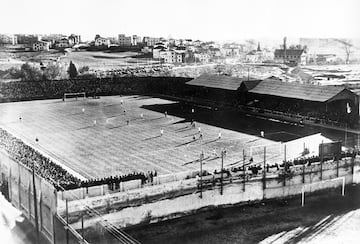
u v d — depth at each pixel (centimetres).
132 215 4406
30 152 5856
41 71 11631
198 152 6184
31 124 8175
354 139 6681
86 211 4216
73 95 11719
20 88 11156
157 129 7738
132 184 4438
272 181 5044
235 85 10000
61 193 4166
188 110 9625
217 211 4800
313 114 8138
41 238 4512
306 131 7331
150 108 9900
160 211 4528
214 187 4766
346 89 7881
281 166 5231
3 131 7262
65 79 11769
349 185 5562
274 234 4300
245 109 9525
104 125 8100
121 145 6638
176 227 4416
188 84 10981
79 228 4206
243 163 5509
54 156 6016
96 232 4256
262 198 5038
